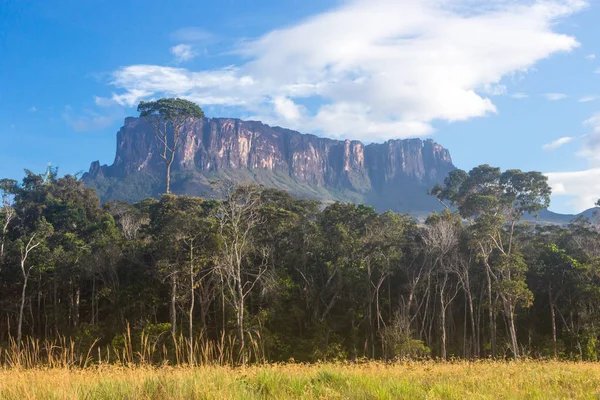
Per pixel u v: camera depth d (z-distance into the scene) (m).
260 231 45.41
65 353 12.35
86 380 10.07
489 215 41.28
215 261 37.34
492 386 9.52
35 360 11.97
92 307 44.38
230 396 8.04
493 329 40.31
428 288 42.56
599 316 39.53
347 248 44.12
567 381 10.44
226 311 41.41
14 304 45.53
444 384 9.59
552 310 42.00
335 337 41.12
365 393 8.82
